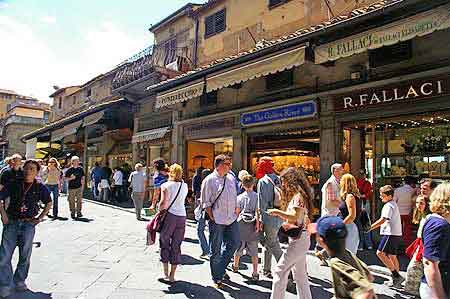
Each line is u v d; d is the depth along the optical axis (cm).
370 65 943
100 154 2389
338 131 1016
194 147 1603
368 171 984
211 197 591
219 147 1603
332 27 809
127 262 704
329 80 1045
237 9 1512
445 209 305
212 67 1141
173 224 600
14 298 504
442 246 294
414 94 862
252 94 1287
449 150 850
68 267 657
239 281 608
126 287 559
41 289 541
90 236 945
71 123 2302
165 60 1800
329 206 614
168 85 1354
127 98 1892
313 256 791
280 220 596
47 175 1258
